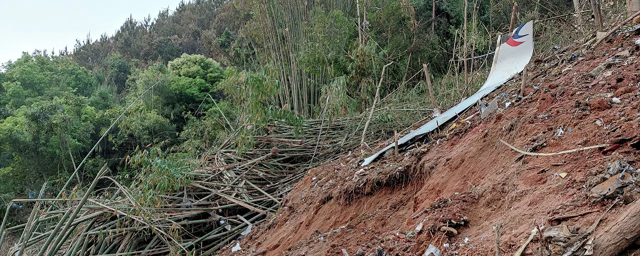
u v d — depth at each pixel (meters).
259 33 13.31
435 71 13.09
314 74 11.91
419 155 4.31
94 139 16.16
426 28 13.90
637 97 3.07
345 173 5.17
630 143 2.59
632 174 2.37
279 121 8.44
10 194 11.78
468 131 4.27
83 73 27.12
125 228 5.84
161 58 33.75
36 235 6.72
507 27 12.76
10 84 22.84
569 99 3.56
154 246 6.16
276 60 13.01
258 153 7.81
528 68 5.27
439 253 2.84
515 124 3.62
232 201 6.54
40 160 13.67
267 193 6.90
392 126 7.68
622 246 2.05
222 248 5.96
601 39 4.65
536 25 9.42
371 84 10.30
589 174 2.60
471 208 3.10
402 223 3.72
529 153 3.13
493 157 3.54
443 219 3.03
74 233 6.11
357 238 3.82
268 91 6.10
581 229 2.26
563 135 3.15
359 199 4.43
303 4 13.23
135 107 13.55
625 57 3.88
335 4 13.57
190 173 6.58
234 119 11.25
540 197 2.72
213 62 21.28
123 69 32.25
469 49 9.32
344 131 8.06
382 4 13.73
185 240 6.31
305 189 5.75
